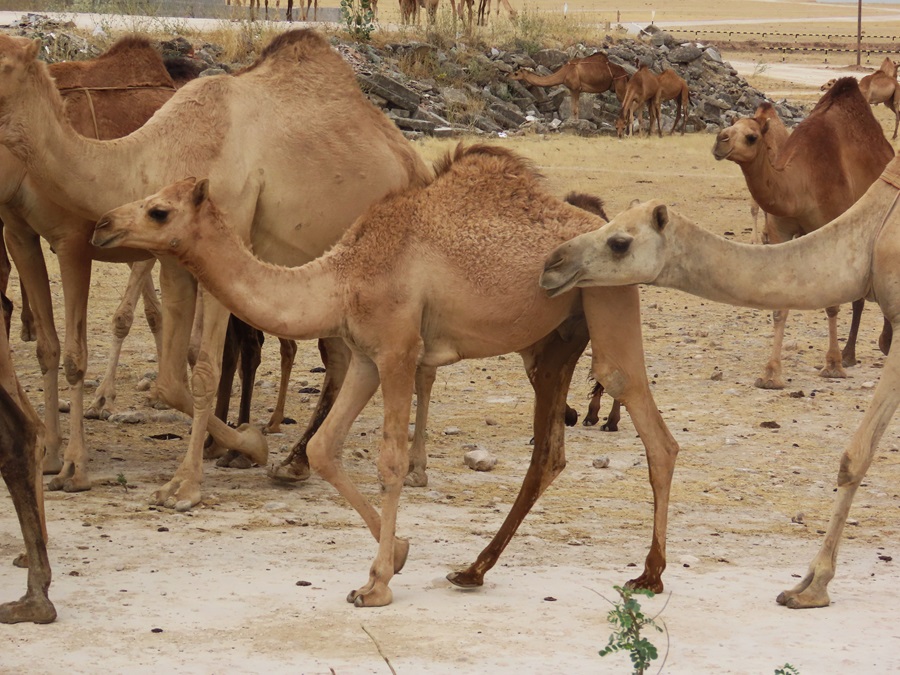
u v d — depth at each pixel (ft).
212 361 27.09
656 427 22.08
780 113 143.64
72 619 19.67
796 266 21.65
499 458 32.45
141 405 37.01
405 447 21.33
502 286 21.62
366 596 20.74
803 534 26.50
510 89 124.47
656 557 21.79
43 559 19.75
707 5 435.94
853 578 23.24
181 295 27.73
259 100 28.25
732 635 19.74
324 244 29.17
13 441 19.74
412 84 112.88
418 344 21.48
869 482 31.17
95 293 54.29
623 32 154.40
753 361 45.39
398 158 30.68
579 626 19.98
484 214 21.90
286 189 28.25
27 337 41.06
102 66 31.58
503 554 24.35
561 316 22.09
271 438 34.12
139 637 18.92
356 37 116.67
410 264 21.44
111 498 27.55
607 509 28.04
